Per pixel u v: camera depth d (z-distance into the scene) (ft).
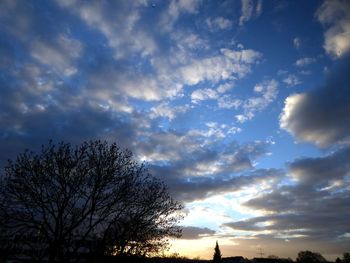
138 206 92.38
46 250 84.64
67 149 87.51
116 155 90.53
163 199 95.04
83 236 84.58
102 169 88.28
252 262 369.30
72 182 86.12
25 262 83.76
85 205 87.10
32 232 83.87
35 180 82.58
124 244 88.69
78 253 87.61
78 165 87.76
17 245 82.74
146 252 91.04
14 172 82.48
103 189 89.35
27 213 83.10
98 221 86.43
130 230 89.15
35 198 82.48
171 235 94.43
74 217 85.76
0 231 80.59
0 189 81.71
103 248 87.40
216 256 376.27
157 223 93.30
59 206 84.43
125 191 89.35
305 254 394.11
